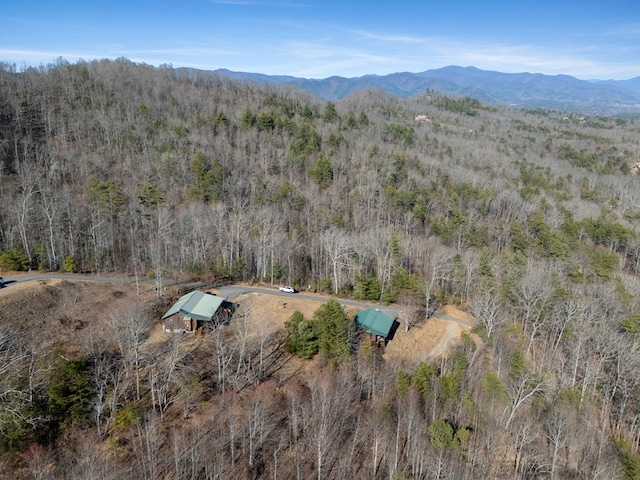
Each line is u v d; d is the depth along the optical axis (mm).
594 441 52594
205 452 44656
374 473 45062
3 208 84938
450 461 45688
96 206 91750
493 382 55656
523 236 108062
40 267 76812
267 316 71000
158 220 87062
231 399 51781
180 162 113500
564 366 64875
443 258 85812
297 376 57938
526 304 73000
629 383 58656
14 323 56188
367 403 54000
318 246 91500
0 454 41281
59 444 44156
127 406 47156
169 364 54562
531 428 52250
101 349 55406
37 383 47812
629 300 78812
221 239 89125
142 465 42656
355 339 65062
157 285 74312
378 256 86125
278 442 47344
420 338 69625
